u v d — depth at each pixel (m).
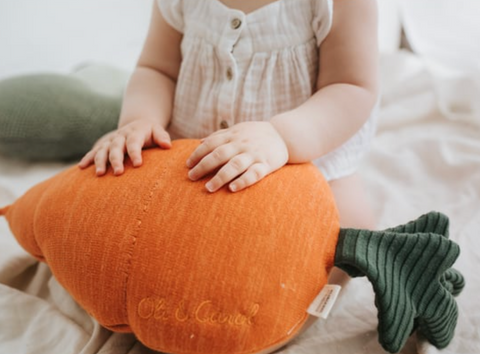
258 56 0.60
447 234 0.47
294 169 0.50
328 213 0.46
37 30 1.16
